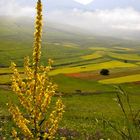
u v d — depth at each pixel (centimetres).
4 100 4625
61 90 8750
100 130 2444
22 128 881
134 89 9812
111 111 4575
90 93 8194
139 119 682
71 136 2106
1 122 2331
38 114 884
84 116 3881
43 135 904
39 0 808
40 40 834
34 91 880
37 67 876
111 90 8850
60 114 916
